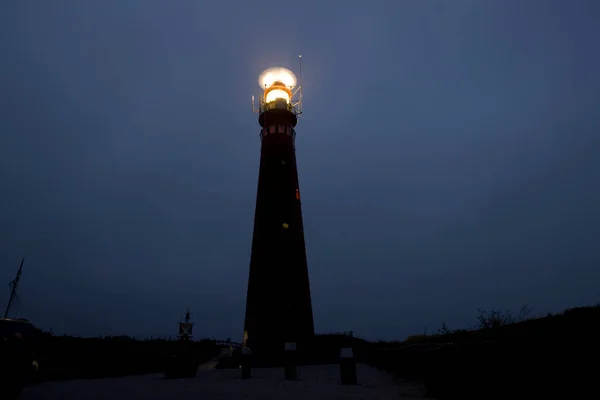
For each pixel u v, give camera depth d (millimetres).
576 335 8359
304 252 38938
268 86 46094
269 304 34969
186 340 41812
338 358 33938
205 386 16156
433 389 12016
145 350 29609
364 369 25703
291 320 34594
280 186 39750
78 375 20844
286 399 11930
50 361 21516
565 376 8211
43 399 12227
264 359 32938
